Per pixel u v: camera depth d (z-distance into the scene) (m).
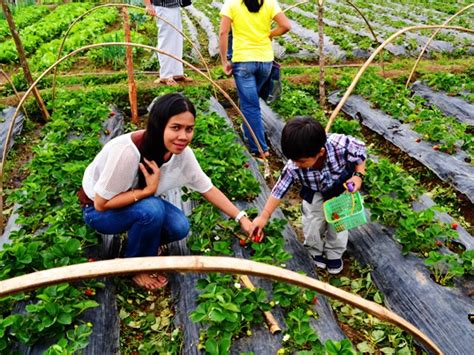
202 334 2.97
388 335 3.20
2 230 4.21
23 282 1.81
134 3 13.99
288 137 2.93
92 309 3.19
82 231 3.57
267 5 4.97
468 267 3.35
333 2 17.11
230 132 5.64
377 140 6.43
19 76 8.06
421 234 3.54
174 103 2.74
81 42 10.77
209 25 12.78
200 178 3.33
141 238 3.30
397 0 17.86
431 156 5.43
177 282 3.60
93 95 7.14
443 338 3.03
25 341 2.73
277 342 2.93
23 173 5.79
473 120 6.71
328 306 3.32
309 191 3.44
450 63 9.02
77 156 5.09
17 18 15.10
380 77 7.96
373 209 3.91
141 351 3.14
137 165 3.01
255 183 4.42
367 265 3.79
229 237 3.83
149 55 10.24
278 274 2.04
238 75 5.20
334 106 7.54
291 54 9.77
